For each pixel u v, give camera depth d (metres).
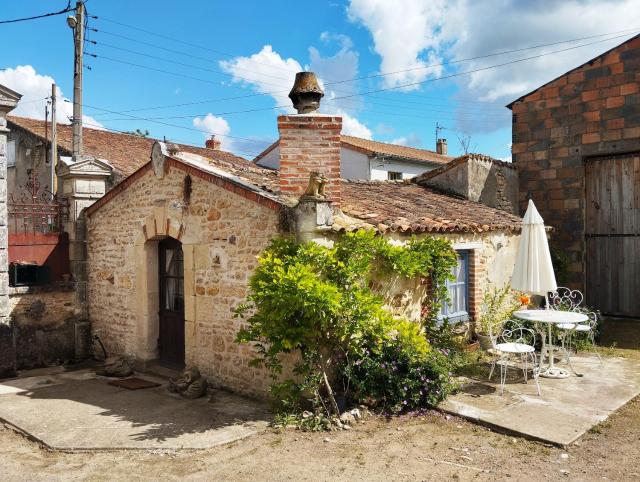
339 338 5.89
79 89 12.78
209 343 7.51
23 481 4.63
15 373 8.39
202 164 7.98
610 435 5.39
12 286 8.79
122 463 4.98
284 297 5.39
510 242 10.05
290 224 6.25
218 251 7.30
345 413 5.88
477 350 8.73
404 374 6.20
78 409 6.60
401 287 7.37
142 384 7.76
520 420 5.69
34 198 9.91
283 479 4.55
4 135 8.32
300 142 6.98
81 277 9.66
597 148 10.99
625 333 10.02
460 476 4.55
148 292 8.64
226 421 6.03
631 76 10.55
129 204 8.86
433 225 7.72
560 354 8.70
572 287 11.37
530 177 11.99
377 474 4.61
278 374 6.56
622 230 10.91
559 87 11.48
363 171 23.42
